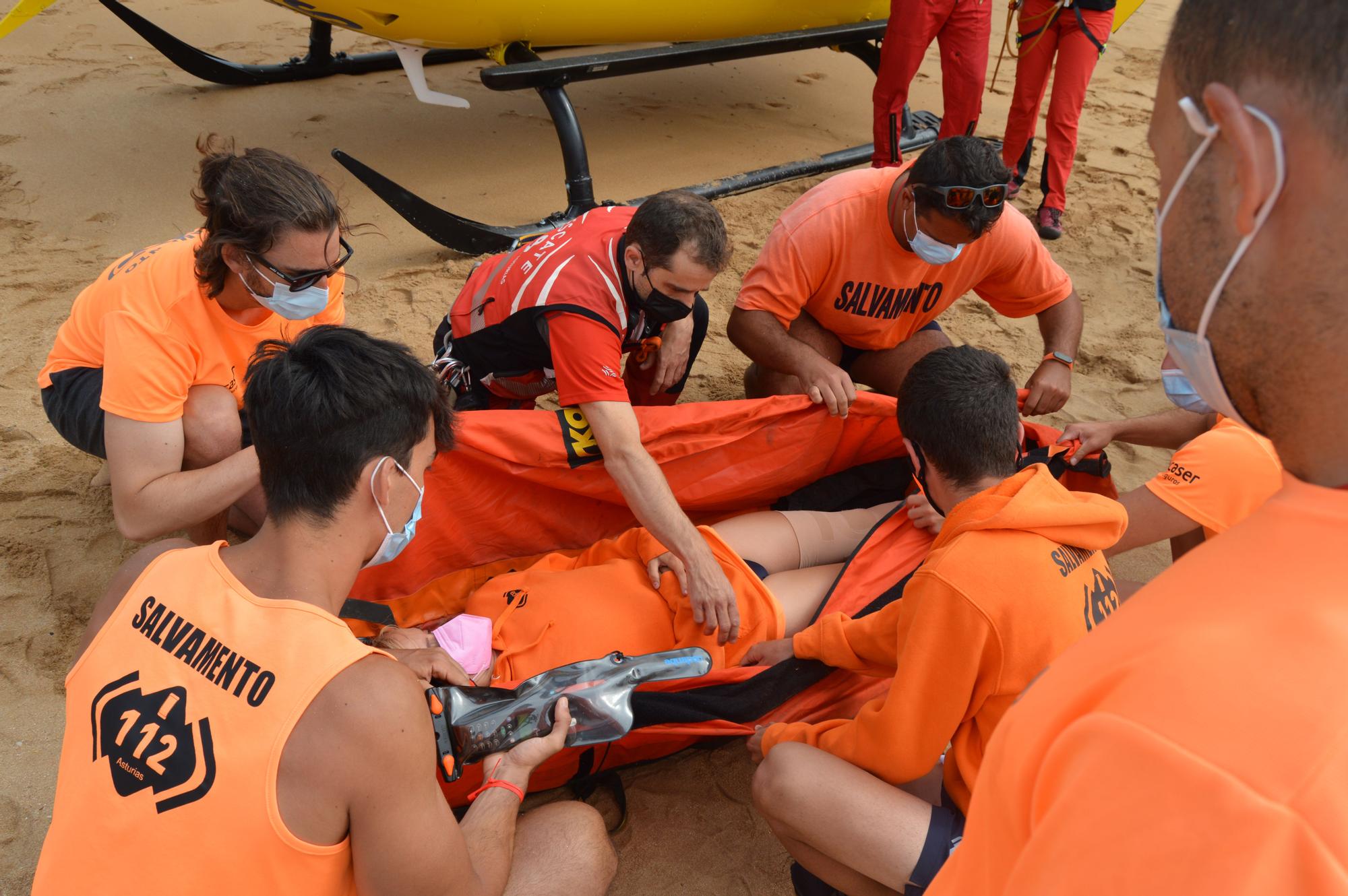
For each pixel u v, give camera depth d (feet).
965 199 9.19
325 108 21.34
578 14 17.17
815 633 7.48
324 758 4.24
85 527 10.55
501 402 10.79
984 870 2.27
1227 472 7.89
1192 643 1.86
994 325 15.55
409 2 15.26
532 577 8.36
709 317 15.19
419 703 4.51
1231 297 1.96
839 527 9.36
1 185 17.16
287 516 4.61
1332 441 1.89
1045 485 6.37
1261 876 1.63
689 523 8.18
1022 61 18.31
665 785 8.38
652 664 7.14
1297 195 1.77
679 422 9.09
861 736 6.50
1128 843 1.78
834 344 11.59
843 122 23.08
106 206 16.80
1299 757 1.67
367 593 9.10
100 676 4.61
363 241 16.44
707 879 7.65
